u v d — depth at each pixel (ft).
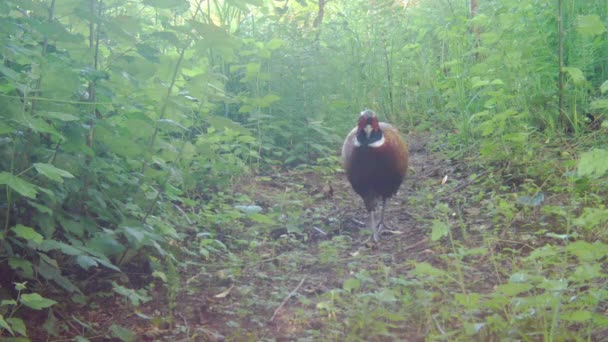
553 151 23.11
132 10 19.65
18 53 13.67
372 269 17.13
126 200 16.65
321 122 28.63
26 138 14.01
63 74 13.85
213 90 18.01
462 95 27.68
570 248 11.48
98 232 14.94
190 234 19.22
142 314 14.30
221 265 17.29
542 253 12.78
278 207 21.95
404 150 20.84
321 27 33.55
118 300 14.90
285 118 29.40
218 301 15.35
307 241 20.12
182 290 15.75
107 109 16.49
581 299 12.49
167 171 16.85
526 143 23.22
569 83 25.81
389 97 33.94
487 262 16.42
